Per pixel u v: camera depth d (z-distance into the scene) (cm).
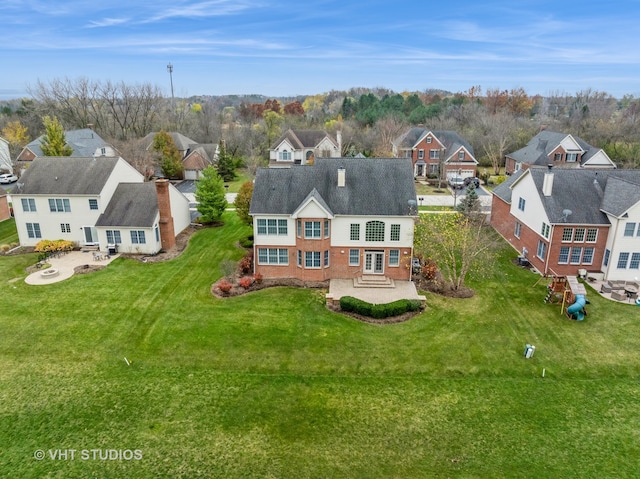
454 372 2514
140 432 2062
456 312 3153
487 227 5212
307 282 3603
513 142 9131
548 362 2606
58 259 4116
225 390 2352
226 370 2516
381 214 3466
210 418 2150
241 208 4528
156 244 4269
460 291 3453
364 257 3606
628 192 3569
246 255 4028
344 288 3488
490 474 1850
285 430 2077
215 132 10994
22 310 3144
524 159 7556
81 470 1853
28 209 4331
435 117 11556
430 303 3278
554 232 3653
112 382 2412
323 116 14600
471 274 3806
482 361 2611
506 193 4853
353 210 3500
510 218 4631
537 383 2430
